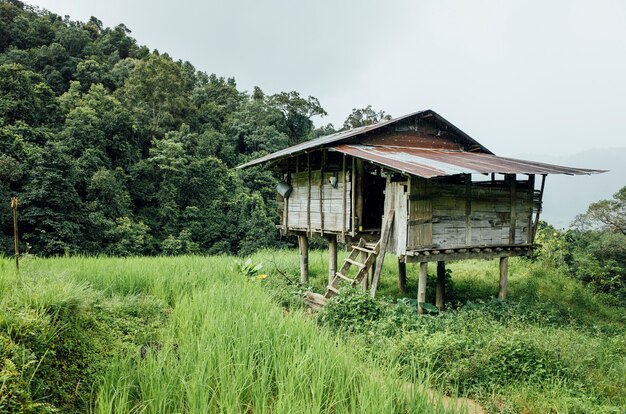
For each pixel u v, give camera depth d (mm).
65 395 4223
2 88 34625
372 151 11086
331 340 6082
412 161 9945
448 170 8859
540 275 16922
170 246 34125
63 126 37156
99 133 36750
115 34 71625
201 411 3959
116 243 29703
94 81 54031
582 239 26781
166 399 4219
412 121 13453
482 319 8820
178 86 54125
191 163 41500
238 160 51938
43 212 25547
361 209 11516
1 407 3355
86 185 32344
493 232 11695
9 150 28438
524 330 8398
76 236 27031
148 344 6145
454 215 10914
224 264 13773
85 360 4863
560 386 6055
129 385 4379
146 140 45562
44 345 4348
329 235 13781
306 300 11461
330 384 4719
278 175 49906
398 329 7844
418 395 4531
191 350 5195
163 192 38625
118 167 36906
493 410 5422
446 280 14086
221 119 61781
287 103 64438
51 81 50406
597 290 17875
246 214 40906
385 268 17188
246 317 6477
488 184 12852
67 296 5211
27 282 6059
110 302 7633
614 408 5355
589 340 8641
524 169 10289
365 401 4250
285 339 5844
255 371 5086
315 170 13367
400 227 10383
